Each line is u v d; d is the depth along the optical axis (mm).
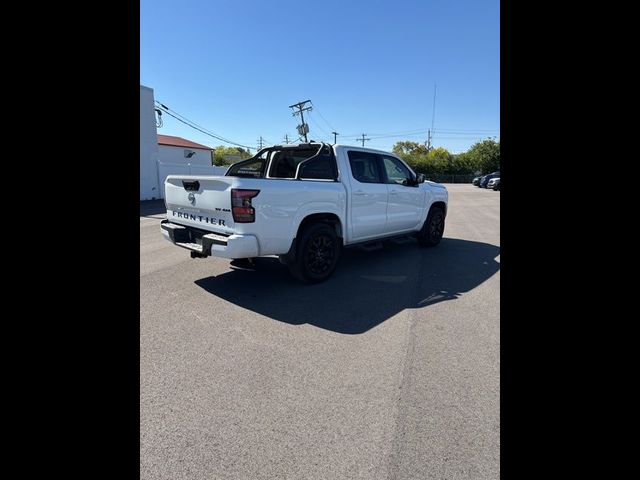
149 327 3070
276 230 3812
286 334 2961
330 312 3463
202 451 1680
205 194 3912
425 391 2160
